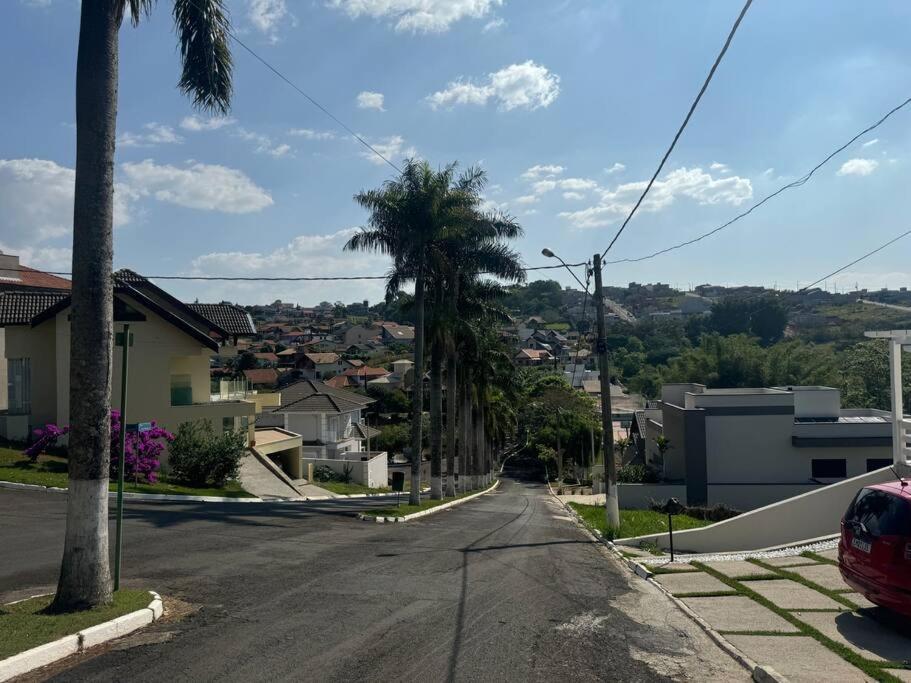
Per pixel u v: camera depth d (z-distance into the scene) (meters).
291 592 9.05
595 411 69.25
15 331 27.62
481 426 50.00
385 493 40.66
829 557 11.59
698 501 30.95
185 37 9.61
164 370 27.83
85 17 7.88
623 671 6.40
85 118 7.81
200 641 6.85
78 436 7.58
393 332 153.88
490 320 35.00
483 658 6.58
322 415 49.25
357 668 6.19
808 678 6.06
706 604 8.91
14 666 5.82
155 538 13.29
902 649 6.89
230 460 25.89
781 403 31.70
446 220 26.17
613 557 13.63
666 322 130.75
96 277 7.71
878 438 31.16
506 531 17.66
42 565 10.30
